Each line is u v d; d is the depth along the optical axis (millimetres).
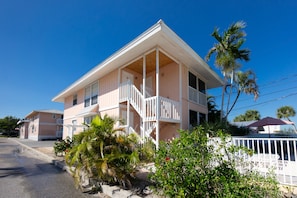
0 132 48312
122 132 5340
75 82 14547
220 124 10266
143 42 8117
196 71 11859
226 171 2990
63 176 6219
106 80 12148
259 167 4523
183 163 3162
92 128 4980
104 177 4609
